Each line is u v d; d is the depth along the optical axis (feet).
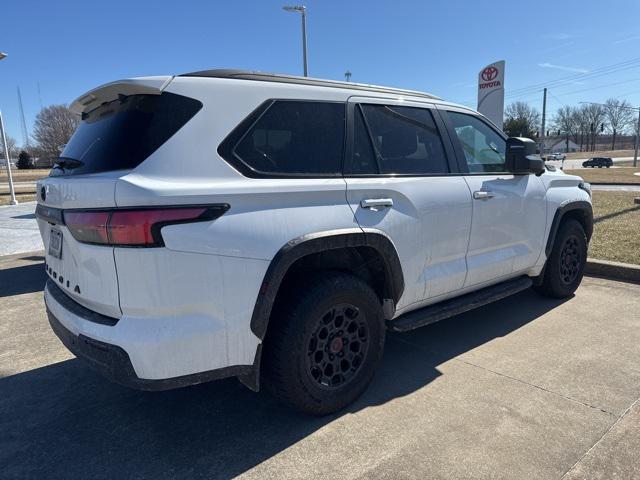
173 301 7.22
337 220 8.89
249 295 7.82
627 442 8.35
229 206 7.68
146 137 7.63
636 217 30.60
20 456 8.36
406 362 11.74
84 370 11.70
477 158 12.64
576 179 16.06
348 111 9.88
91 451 8.48
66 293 9.12
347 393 9.47
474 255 12.16
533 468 7.74
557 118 376.27
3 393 10.61
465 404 9.71
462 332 13.57
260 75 9.05
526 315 14.74
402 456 8.12
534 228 13.80
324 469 7.85
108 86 8.44
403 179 10.33
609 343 12.55
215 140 7.91
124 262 7.09
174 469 7.94
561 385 10.40
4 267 22.91
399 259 10.03
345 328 9.36
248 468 7.92
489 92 31.40
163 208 7.05
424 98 11.90
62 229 8.41
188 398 10.20
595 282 18.11
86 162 8.29
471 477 7.57
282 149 8.70
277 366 8.44
